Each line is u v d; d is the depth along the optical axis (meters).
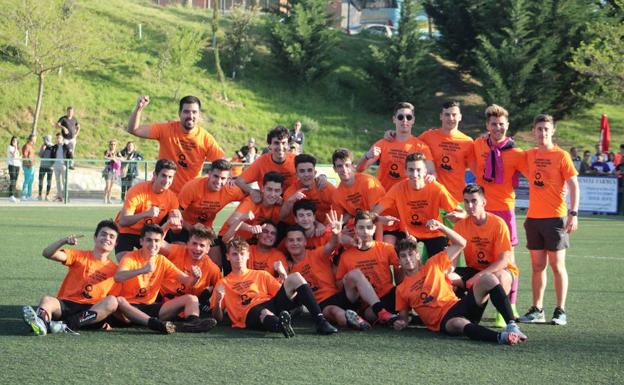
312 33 38.09
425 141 8.33
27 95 30.50
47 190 21.75
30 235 13.73
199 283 7.24
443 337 6.45
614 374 5.22
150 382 4.89
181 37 35.19
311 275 7.31
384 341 6.25
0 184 21.45
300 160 7.74
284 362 5.46
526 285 9.70
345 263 7.24
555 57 35.75
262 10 40.94
